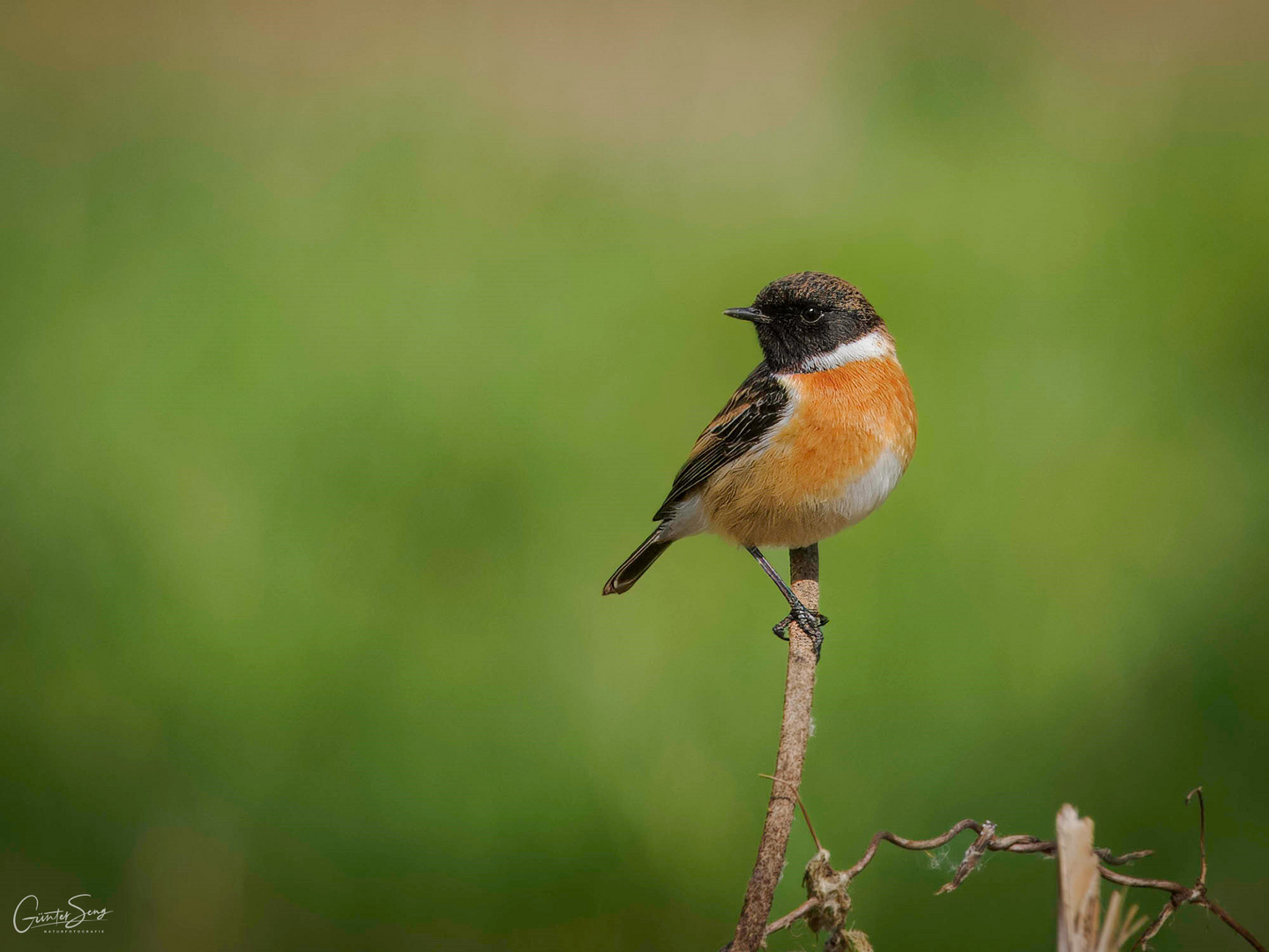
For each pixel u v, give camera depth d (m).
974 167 15.87
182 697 10.05
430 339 13.38
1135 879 4.72
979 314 13.17
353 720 9.91
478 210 16.36
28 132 17.95
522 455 12.12
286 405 12.56
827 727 9.86
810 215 15.34
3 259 14.56
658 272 14.65
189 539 10.95
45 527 10.95
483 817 9.34
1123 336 12.85
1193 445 11.81
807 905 4.46
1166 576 10.61
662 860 9.20
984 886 9.16
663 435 12.55
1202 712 9.77
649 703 10.04
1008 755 9.61
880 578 10.75
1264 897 8.74
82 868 9.09
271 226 15.66
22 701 10.06
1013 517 11.18
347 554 11.09
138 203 16.08
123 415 12.21
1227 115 16.42
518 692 10.10
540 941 8.91
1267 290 13.03
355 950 8.86
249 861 9.16
